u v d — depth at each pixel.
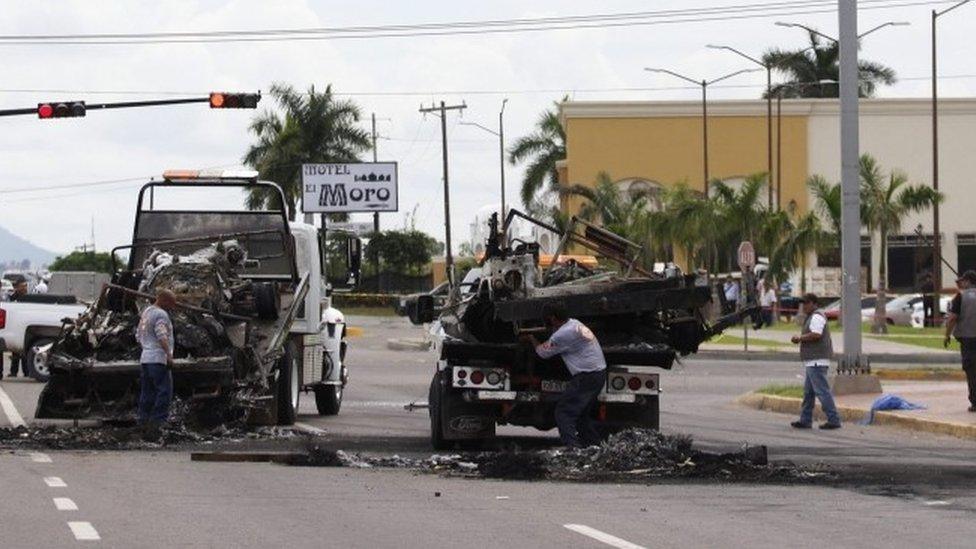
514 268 30.38
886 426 37.94
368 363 65.81
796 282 117.06
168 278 33.59
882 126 129.12
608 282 30.25
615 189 113.50
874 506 22.38
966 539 19.27
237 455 27.58
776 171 126.31
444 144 127.44
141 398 31.67
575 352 29.00
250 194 40.84
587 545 18.47
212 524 19.81
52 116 61.75
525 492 23.66
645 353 30.38
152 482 24.17
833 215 99.25
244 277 36.84
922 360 66.44
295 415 37.38
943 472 26.94
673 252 105.44
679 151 126.94
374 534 19.19
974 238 128.75
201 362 32.50
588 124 127.75
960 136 128.62
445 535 19.16
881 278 90.94
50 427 32.94
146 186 38.38
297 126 136.00
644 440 27.88
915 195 95.50
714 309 30.66
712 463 26.64
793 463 28.16
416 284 144.12
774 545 18.67
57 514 20.42
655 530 19.78
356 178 133.25
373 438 33.50
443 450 31.00
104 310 33.59
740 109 127.25
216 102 62.91
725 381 55.56
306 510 21.28
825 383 37.19
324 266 41.16
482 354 30.30
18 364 54.00
